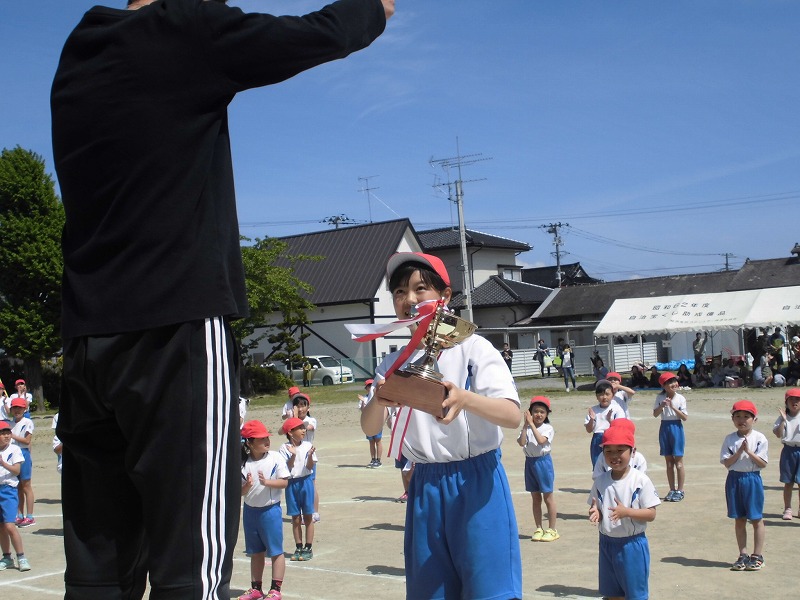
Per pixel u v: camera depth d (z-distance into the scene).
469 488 3.14
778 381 33.72
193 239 1.96
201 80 1.94
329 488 16.02
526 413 10.96
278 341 44.25
